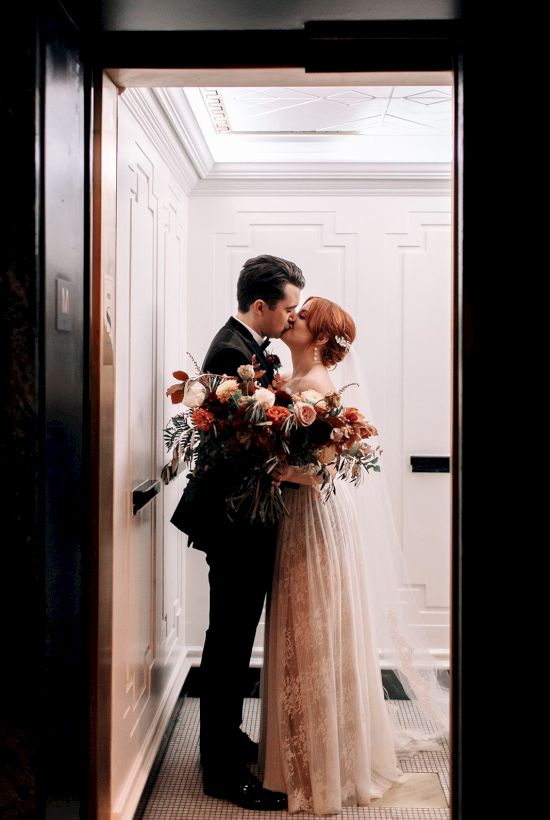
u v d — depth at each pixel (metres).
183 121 2.62
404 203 3.34
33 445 1.41
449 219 3.33
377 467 2.23
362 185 3.32
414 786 2.40
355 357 2.64
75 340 1.62
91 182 1.68
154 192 2.55
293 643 2.27
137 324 2.29
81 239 1.65
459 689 1.70
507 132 1.63
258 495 2.11
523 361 1.64
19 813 1.42
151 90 2.22
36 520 1.42
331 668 2.24
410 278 3.35
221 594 2.30
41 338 1.42
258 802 2.25
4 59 1.39
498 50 1.63
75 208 1.61
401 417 3.36
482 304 1.64
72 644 1.62
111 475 1.81
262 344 2.56
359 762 2.31
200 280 3.35
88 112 1.67
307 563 2.26
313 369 2.44
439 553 3.35
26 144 1.40
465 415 1.65
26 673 1.42
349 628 2.33
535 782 1.65
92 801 1.69
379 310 3.35
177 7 1.56
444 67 1.73
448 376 3.35
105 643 1.76
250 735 2.75
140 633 2.36
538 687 1.65
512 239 1.64
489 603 1.65
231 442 2.12
